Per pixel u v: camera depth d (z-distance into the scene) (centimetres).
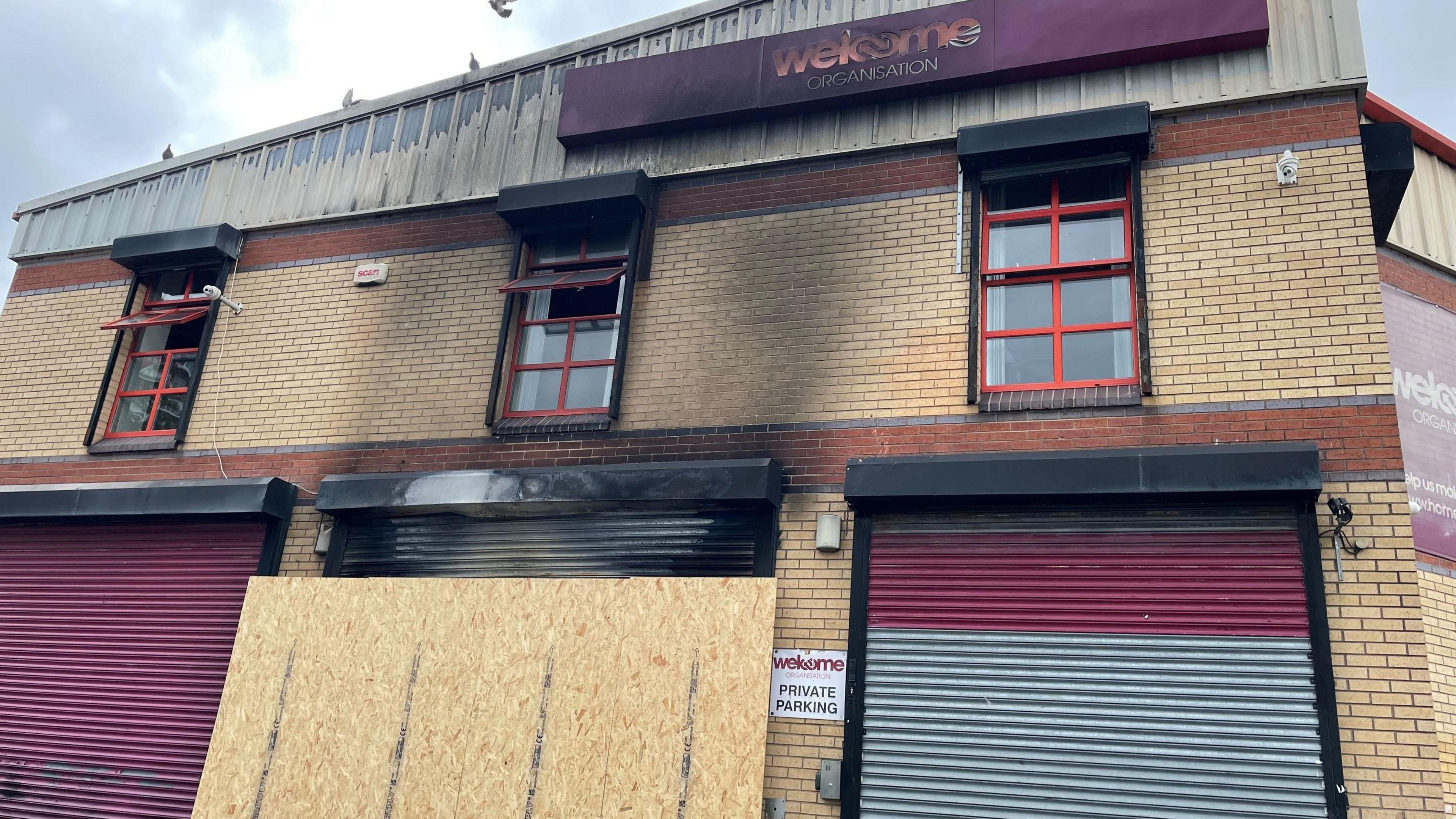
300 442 1075
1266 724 703
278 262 1191
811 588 841
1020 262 906
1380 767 668
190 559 1048
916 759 769
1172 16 891
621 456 948
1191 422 795
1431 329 1078
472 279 1087
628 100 1070
